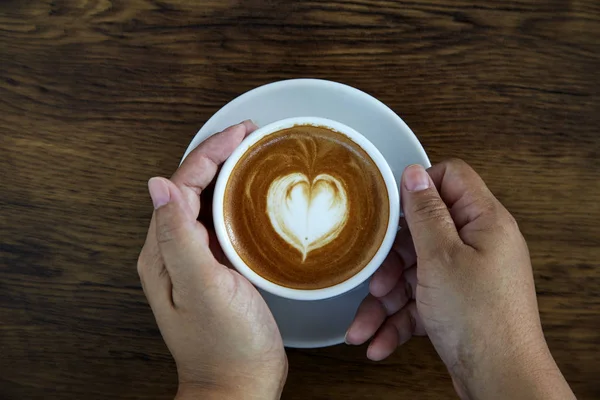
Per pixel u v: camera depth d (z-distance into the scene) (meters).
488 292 0.38
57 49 0.45
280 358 0.40
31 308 0.46
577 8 0.45
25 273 0.46
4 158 0.46
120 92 0.45
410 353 0.45
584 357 0.44
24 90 0.45
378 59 0.45
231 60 0.45
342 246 0.42
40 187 0.46
